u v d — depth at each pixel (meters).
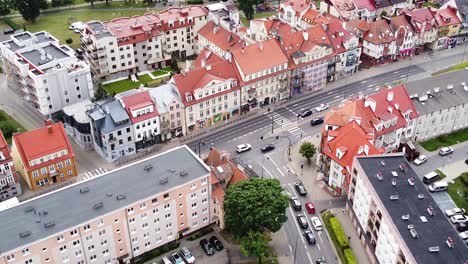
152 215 133.00
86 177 166.00
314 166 169.75
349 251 136.50
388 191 132.25
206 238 143.12
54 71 183.50
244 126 190.25
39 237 118.25
